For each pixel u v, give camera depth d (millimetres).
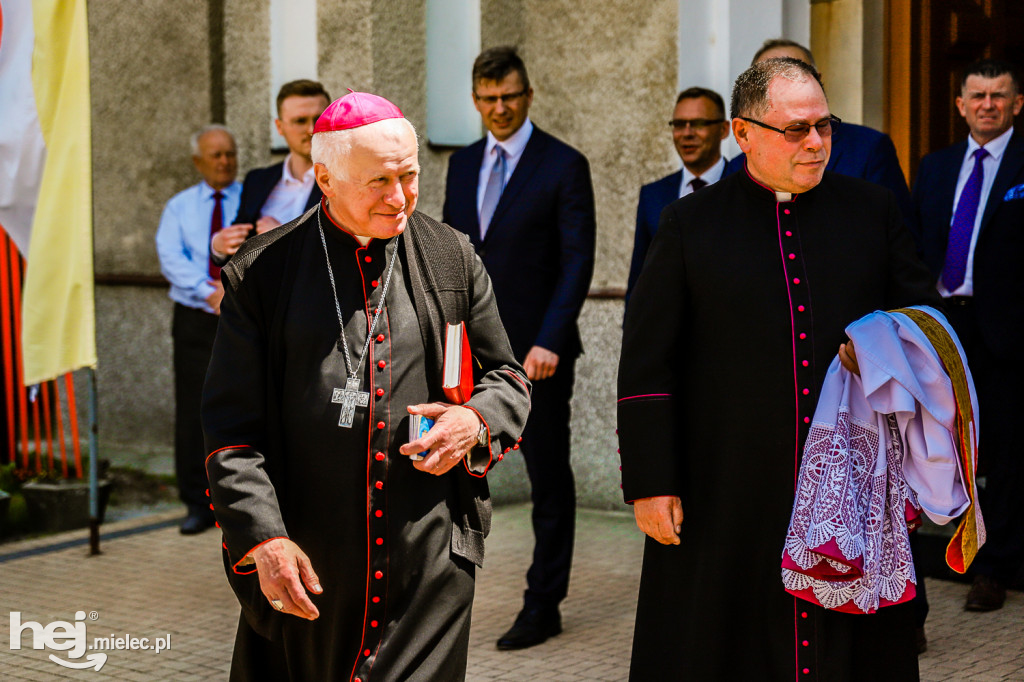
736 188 3047
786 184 2918
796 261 2934
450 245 2742
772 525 2883
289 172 5625
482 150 4918
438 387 2678
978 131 5113
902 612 2875
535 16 6762
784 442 2877
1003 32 6449
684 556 3010
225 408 2598
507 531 6336
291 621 2646
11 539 6465
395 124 2504
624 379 3020
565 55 6648
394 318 2629
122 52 7961
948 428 2766
